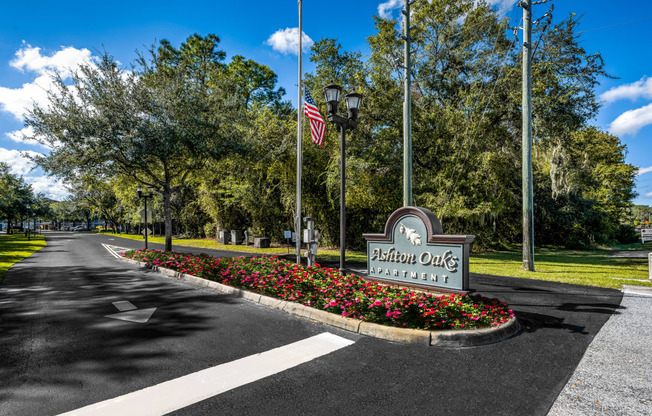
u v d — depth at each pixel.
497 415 2.90
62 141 11.79
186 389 3.35
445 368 3.85
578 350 4.38
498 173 19.16
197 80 13.91
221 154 14.06
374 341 4.71
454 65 22.09
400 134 19.73
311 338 4.82
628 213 35.72
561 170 22.16
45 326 5.37
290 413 2.93
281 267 8.78
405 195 12.21
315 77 22.08
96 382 3.49
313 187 21.20
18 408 2.99
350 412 2.95
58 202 85.81
